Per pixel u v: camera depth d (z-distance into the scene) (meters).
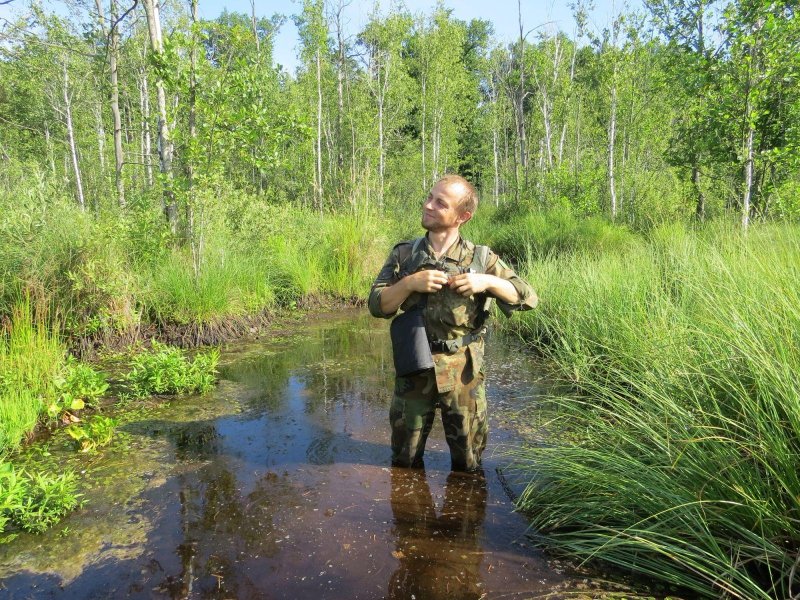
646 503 2.38
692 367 2.89
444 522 2.66
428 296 2.87
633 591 2.13
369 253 9.48
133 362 4.81
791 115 9.52
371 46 23.00
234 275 7.32
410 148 26.97
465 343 2.93
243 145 7.32
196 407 4.34
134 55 14.91
